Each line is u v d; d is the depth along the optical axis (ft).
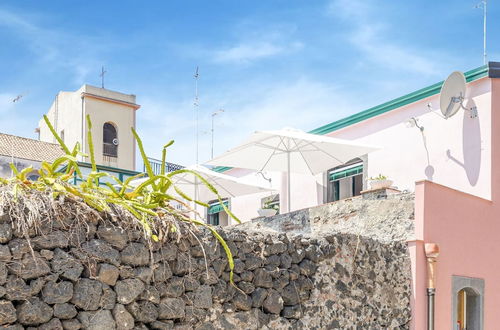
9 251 19.07
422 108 45.57
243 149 44.78
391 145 47.50
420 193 34.19
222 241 23.81
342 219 39.17
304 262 27.96
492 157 40.40
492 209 38.86
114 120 98.17
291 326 26.89
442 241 34.65
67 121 99.71
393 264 32.22
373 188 40.14
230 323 24.57
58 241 20.04
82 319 20.21
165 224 22.52
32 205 19.76
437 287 33.76
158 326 22.11
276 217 43.39
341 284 29.43
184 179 51.93
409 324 32.40
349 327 29.40
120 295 21.02
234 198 63.05
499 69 40.86
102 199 21.33
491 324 37.01
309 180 54.34
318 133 54.44
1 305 18.71
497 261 38.17
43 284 19.57
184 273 23.15
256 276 25.71
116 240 21.21
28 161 80.59
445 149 43.47
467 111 42.29
